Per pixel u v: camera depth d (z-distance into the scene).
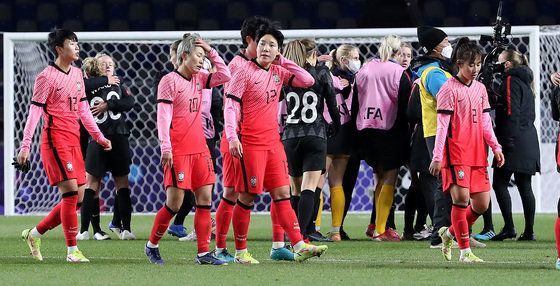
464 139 20.17
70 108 20.88
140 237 30.88
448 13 63.31
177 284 15.76
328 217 41.34
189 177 19.72
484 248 25.00
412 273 17.61
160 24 64.19
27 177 45.84
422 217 29.56
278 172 20.06
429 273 17.59
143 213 44.34
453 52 20.44
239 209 20.25
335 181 28.66
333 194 28.62
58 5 63.47
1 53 57.03
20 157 20.36
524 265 19.50
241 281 16.20
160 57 53.44
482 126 20.39
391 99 27.80
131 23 63.91
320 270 18.27
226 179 20.33
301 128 23.05
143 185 45.09
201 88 20.08
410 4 63.09
